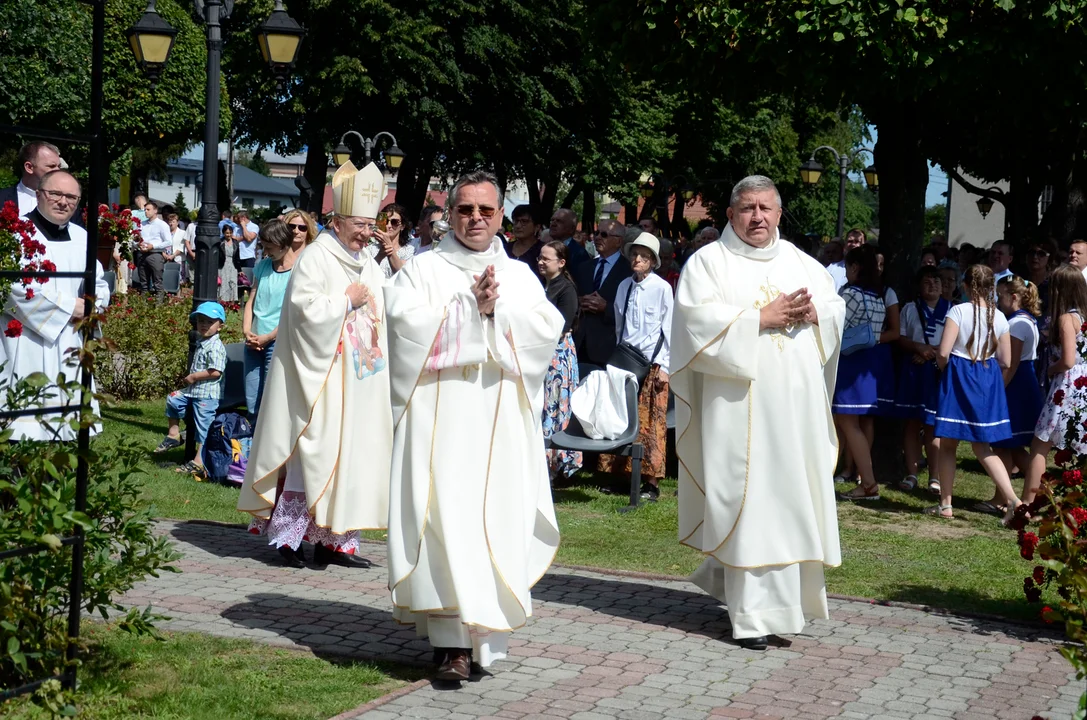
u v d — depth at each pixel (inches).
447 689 185.2
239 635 208.7
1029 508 215.0
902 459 393.7
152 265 742.5
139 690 175.3
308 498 254.1
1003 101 379.2
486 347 189.5
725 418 217.0
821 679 198.1
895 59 345.4
